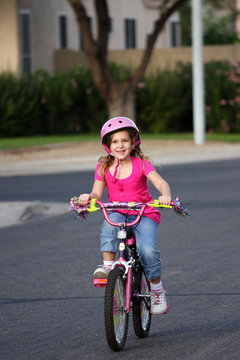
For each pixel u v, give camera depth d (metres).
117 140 7.82
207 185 22.06
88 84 43.50
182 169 26.83
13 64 43.91
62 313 9.23
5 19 43.88
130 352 7.64
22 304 9.70
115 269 7.59
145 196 8.05
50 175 26.03
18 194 21.03
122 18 51.75
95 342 8.02
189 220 16.12
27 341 8.09
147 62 36.12
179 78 43.84
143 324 8.16
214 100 42.09
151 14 54.41
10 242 14.12
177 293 10.05
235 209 17.47
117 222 7.76
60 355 7.58
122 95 36.09
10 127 40.88
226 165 28.03
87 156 31.52
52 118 43.31
